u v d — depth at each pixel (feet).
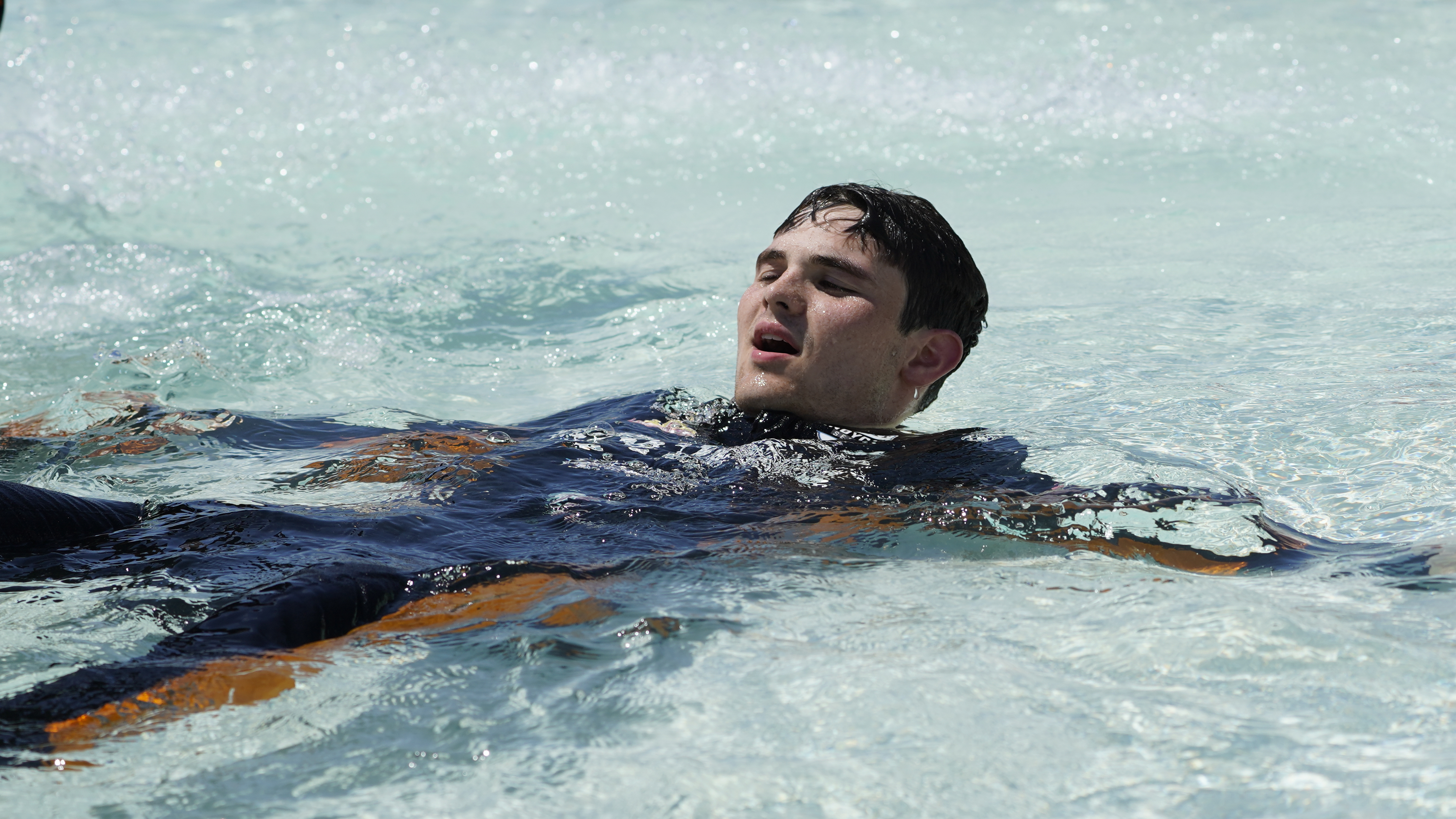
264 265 15.37
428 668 4.94
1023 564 6.14
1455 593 5.63
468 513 6.87
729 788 3.88
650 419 8.73
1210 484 7.15
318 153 21.38
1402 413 8.39
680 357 11.67
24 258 14.82
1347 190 16.87
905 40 26.91
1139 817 3.66
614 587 5.85
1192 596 5.37
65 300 13.50
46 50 27.22
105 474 8.11
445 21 30.40
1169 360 10.32
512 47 27.76
